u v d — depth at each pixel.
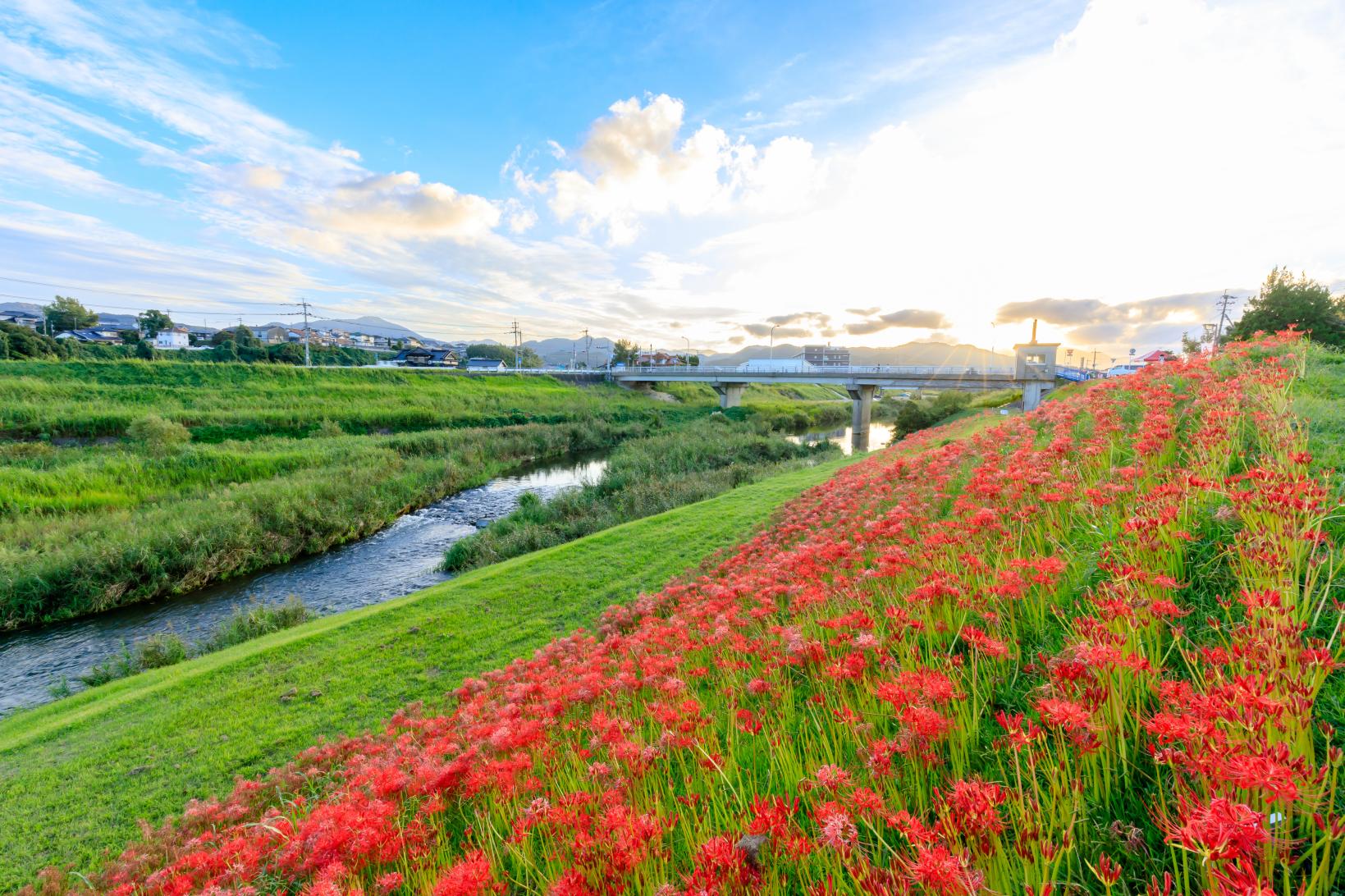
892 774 2.17
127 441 26.83
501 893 2.40
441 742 4.33
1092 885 1.62
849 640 3.31
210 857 3.45
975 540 4.15
